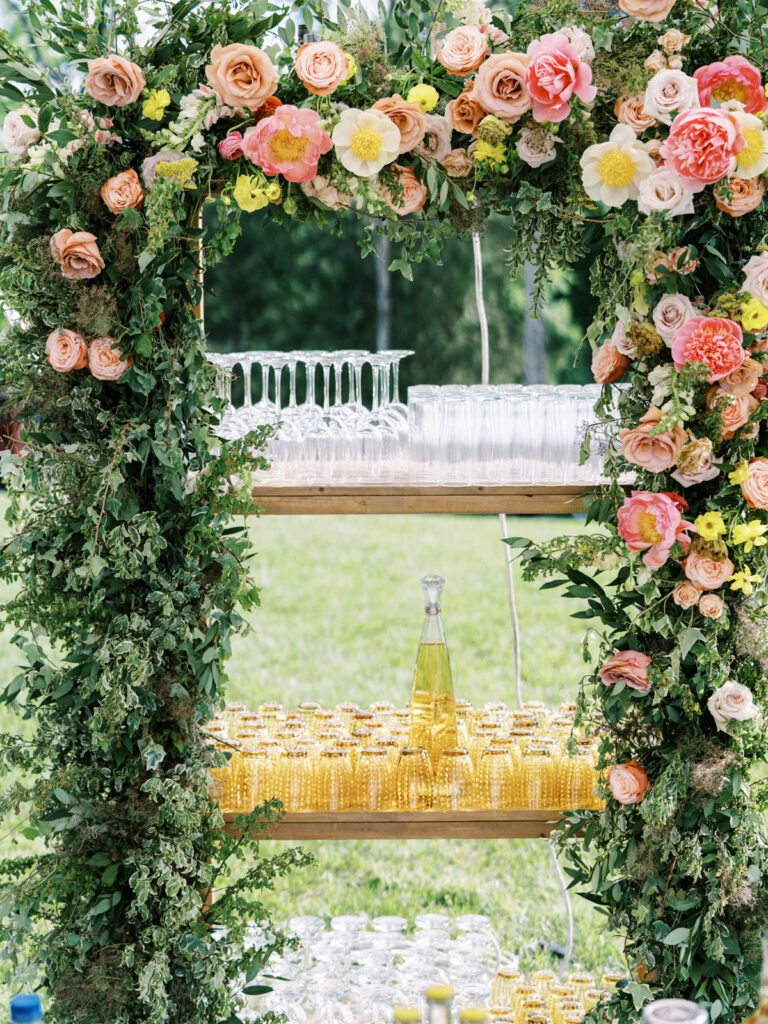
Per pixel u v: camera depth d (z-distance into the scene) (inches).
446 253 534.6
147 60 82.8
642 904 86.4
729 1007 86.1
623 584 89.2
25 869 87.4
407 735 104.8
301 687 244.4
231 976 87.0
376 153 81.3
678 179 79.3
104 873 83.9
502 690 235.9
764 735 86.7
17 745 85.0
